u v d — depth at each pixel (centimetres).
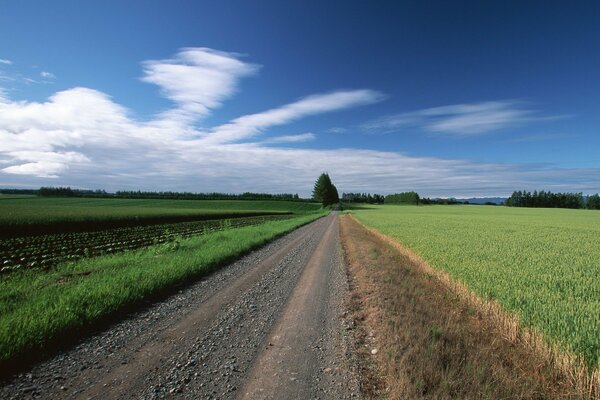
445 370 468
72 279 1008
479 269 1177
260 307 806
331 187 13162
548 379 487
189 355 545
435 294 941
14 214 3394
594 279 1048
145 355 543
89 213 4209
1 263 1555
